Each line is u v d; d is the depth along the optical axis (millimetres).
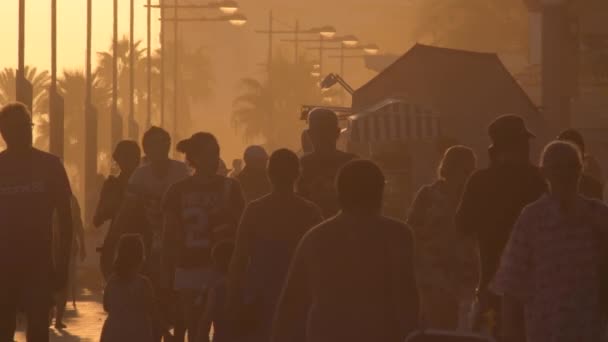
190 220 31984
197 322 32094
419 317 20562
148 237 35219
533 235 21844
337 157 29109
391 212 53062
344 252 20453
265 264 26219
